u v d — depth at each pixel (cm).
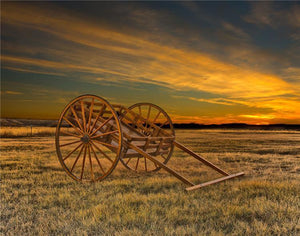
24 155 1177
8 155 1175
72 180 710
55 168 871
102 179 691
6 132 2677
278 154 1288
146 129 870
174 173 655
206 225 400
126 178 737
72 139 2281
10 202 518
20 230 381
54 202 517
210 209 468
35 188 621
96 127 750
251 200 516
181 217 428
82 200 528
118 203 494
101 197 542
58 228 388
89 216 428
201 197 548
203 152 1379
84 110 743
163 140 796
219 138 2603
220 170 764
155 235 357
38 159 1054
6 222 419
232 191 589
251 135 3203
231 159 1105
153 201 513
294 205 484
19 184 656
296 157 1163
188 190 586
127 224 402
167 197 535
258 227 388
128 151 746
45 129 3003
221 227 396
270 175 771
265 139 2459
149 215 432
